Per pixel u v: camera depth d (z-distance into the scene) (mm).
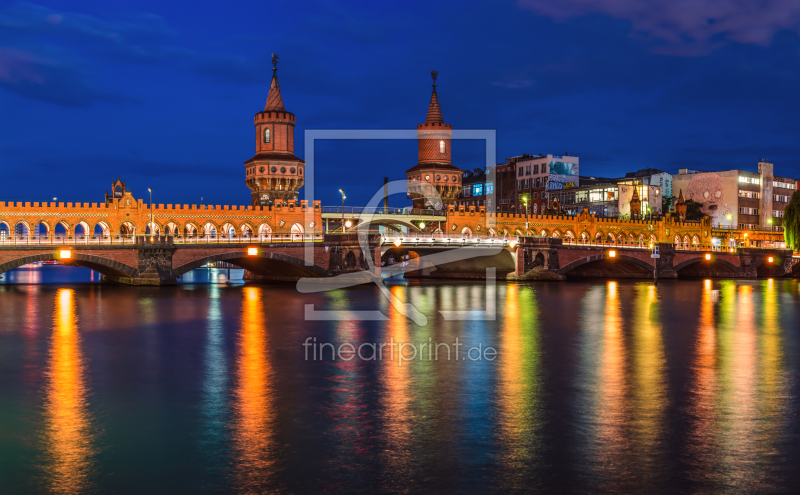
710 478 17766
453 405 25141
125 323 49562
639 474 18047
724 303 69812
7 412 24297
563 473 18125
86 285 89875
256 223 109312
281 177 121000
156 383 29188
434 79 142375
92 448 20250
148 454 19688
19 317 52531
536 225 139250
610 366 33281
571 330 47375
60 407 25031
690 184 186000
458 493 16891
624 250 122000
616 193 173375
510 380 29719
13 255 73375
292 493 16906
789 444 20453
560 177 192125
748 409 24578
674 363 34188
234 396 26719
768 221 184250
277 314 56219
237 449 20125
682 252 131750
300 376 30562
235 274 137500
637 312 60125
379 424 22625
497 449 20031
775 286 102125
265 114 122688
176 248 86188
